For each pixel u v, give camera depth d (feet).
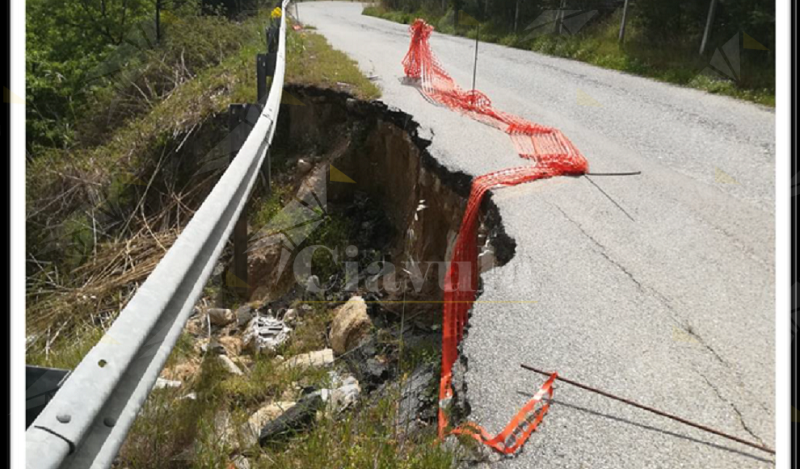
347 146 31.14
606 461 8.64
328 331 19.90
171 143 35.50
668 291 13.23
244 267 24.00
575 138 24.70
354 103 31.63
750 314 12.35
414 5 87.40
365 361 16.42
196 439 9.86
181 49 46.50
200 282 10.51
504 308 12.51
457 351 11.80
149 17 50.65
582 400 9.86
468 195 19.63
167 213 32.04
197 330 20.62
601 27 52.06
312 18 84.38
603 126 26.78
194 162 34.96
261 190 30.48
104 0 51.37
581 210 17.28
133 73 45.62
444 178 20.74
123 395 7.38
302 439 9.99
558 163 20.48
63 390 6.24
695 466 8.55
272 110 21.52
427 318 19.63
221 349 17.01
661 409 9.66
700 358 10.96
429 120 26.68
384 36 61.26
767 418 9.47
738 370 10.62
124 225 31.73
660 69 40.22
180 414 10.48
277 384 13.75
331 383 13.69
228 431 10.64
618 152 22.85
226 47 48.42
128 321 7.55
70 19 51.29
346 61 40.16
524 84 36.60
